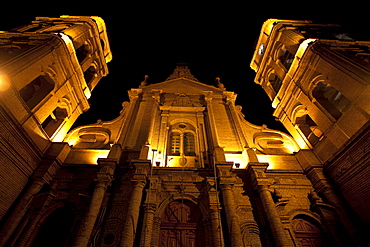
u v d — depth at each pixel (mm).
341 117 11508
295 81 15086
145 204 10500
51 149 12844
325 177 11992
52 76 13320
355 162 10516
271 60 18891
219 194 11164
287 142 15273
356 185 10492
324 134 12734
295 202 11508
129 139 14109
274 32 18016
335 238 10000
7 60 10367
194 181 11891
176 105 17281
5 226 9398
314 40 14109
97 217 10227
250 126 16094
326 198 11500
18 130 10164
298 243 10148
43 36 13391
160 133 14812
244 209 10922
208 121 15828
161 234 10508
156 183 11438
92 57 18484
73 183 11719
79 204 10922
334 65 11789
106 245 9438
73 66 15102
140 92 18359
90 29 17750
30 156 11148
